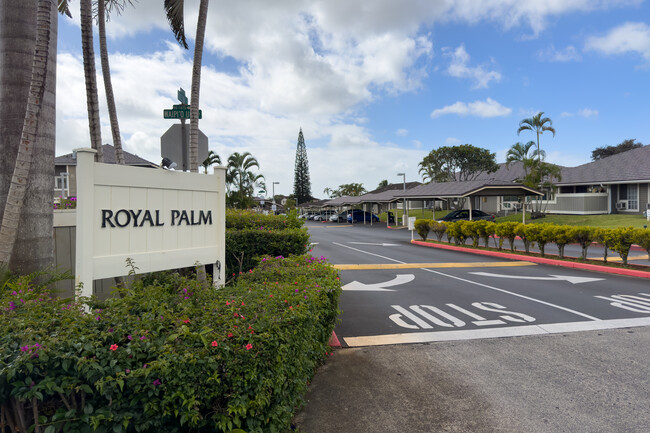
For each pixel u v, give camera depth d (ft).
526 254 50.93
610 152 178.29
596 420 12.14
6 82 14.02
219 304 10.39
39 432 6.89
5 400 6.70
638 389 14.12
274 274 16.97
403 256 52.85
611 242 39.99
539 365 16.35
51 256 14.33
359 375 15.37
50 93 14.44
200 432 8.26
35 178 13.79
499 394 13.82
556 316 23.59
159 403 7.36
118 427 6.96
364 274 38.50
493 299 27.96
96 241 12.05
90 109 20.70
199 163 25.16
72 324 7.82
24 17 14.21
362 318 23.32
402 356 17.38
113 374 7.07
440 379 15.03
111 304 9.57
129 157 90.58
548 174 103.09
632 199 91.35
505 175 147.33
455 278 36.27
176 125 24.29
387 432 11.48
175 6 26.63
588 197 97.71
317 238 83.87
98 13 27.43
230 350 8.00
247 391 8.21
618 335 20.07
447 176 170.71
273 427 9.05
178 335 7.90
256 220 35.42
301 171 315.17
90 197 11.85
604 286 32.14
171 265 14.29
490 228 56.39
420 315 23.97
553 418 12.26
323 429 11.57
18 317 8.11
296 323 10.25
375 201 148.25
